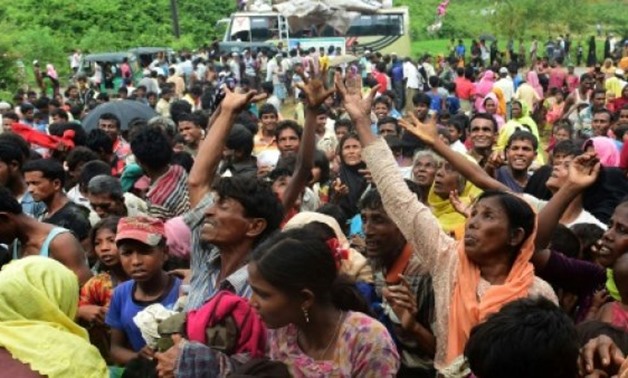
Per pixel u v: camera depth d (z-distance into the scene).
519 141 7.21
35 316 3.46
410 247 4.30
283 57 28.44
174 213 6.27
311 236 3.28
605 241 4.07
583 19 41.38
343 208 7.27
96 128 9.50
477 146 8.88
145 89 20.59
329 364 3.28
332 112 13.36
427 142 4.66
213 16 42.38
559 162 6.96
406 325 4.05
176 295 4.54
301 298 3.20
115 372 4.31
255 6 31.73
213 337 3.41
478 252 3.65
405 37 31.00
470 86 20.78
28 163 6.29
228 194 3.84
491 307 3.53
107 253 5.00
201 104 18.08
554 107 18.94
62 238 5.08
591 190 6.09
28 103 16.48
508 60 36.12
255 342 3.43
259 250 3.26
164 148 6.36
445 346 3.71
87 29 38.53
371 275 4.50
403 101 24.42
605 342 2.88
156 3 41.44
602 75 21.19
